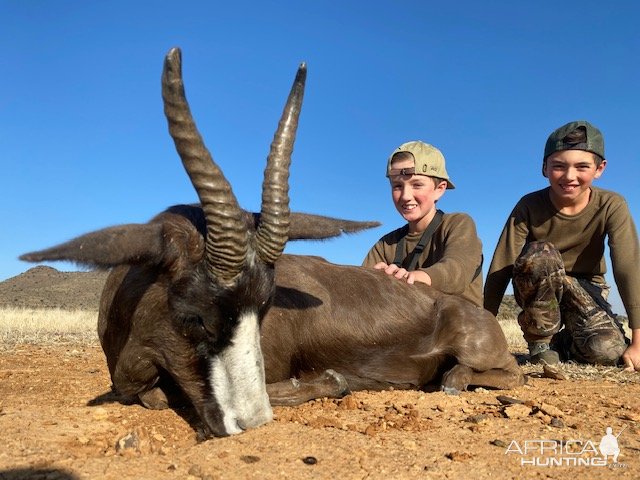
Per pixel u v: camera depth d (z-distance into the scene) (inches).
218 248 35.4
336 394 45.6
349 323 49.7
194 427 38.5
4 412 40.7
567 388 54.1
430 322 51.8
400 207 60.1
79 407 44.1
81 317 148.3
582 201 66.9
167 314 38.8
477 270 59.4
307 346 48.9
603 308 69.7
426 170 58.3
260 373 36.6
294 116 38.4
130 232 36.5
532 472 29.6
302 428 35.9
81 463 29.7
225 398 36.3
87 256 34.5
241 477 28.0
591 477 29.2
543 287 65.7
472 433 35.8
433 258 58.9
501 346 51.7
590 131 63.8
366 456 31.0
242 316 36.4
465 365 50.2
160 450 32.5
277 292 47.8
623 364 66.7
